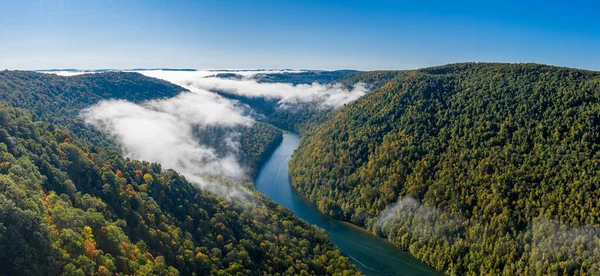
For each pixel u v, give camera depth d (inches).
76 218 3041.3
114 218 3639.3
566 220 4825.3
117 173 4557.1
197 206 4891.7
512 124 6446.9
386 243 6215.6
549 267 4512.8
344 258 5132.9
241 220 5147.6
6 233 2450.8
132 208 4001.0
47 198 3181.6
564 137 5777.6
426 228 5782.5
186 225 4411.9
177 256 3656.5
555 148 5674.2
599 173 4990.2
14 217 2532.0
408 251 5920.3
